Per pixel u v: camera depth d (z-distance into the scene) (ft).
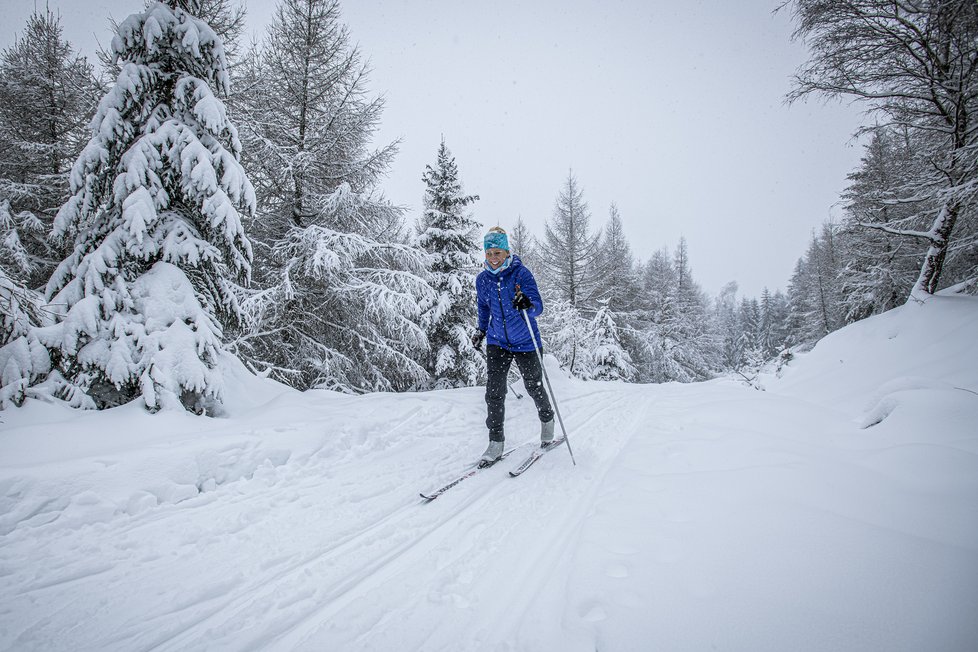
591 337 60.34
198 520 8.19
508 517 7.57
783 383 34.09
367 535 7.35
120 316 12.48
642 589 4.65
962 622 3.53
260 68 29.66
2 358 11.09
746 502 6.48
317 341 29.09
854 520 5.57
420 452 12.23
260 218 28.25
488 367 11.22
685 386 29.09
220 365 15.48
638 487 7.73
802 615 3.88
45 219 30.99
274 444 11.27
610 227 85.66
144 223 12.89
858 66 29.55
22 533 7.56
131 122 14.30
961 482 6.45
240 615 5.46
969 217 29.01
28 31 32.30
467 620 4.93
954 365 20.92
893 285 44.88
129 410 11.58
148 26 13.61
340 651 4.59
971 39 25.95
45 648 5.03
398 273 27.99
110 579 6.39
